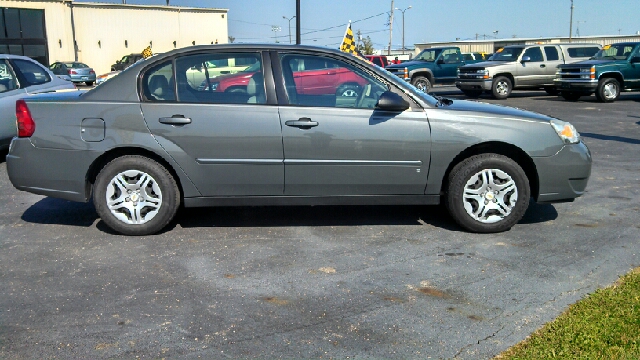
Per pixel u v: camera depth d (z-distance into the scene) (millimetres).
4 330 3615
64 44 40594
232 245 5152
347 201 5395
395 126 5238
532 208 6363
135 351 3359
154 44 43125
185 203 5320
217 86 5285
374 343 3436
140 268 4625
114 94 5234
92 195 5461
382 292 4156
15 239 5340
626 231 5512
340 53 5383
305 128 5168
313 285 4285
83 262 4758
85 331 3596
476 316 3771
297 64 5320
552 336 3375
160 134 5168
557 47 22031
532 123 5379
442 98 5945
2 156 9750
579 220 5887
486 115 5344
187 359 3270
